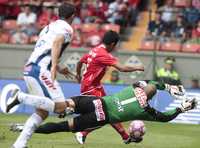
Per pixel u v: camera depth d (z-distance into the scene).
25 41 69.56
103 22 71.38
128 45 69.44
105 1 73.62
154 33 67.19
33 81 26.17
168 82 27.98
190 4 72.06
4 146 30.52
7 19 74.06
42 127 27.48
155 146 34.09
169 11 68.44
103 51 31.80
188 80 62.94
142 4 75.62
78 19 71.06
